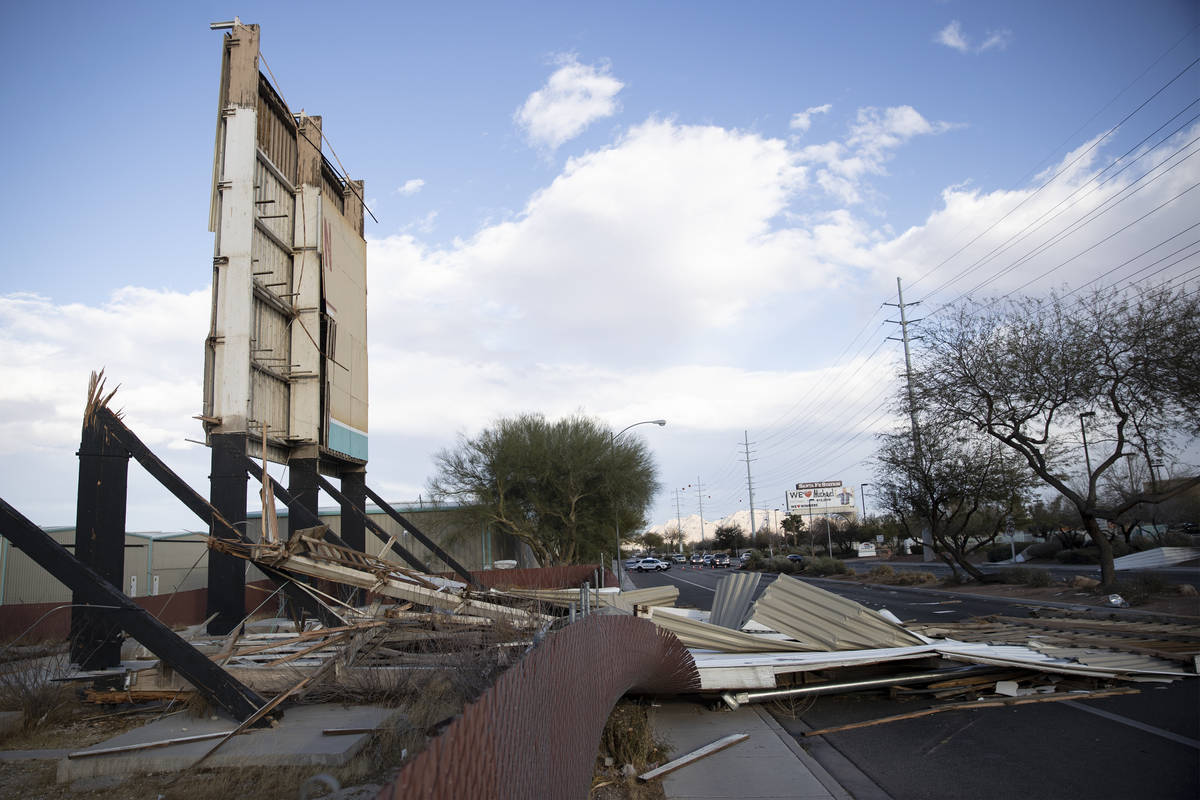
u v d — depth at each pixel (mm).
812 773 6910
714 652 11234
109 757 6262
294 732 6926
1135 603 20609
